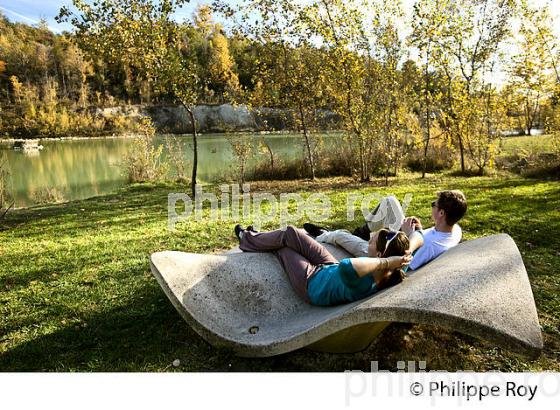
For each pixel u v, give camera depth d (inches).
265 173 621.9
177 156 732.7
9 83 2802.7
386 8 513.7
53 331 146.3
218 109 2438.5
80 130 2407.7
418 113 645.3
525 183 451.8
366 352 130.1
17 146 1545.3
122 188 564.4
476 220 285.3
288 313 134.2
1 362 128.7
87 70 2906.0
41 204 479.8
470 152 587.5
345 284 120.8
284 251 145.1
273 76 580.1
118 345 136.2
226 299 135.3
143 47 402.9
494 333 79.8
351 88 535.2
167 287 123.7
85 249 245.6
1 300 172.9
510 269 102.1
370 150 573.9
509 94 549.6
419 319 86.1
